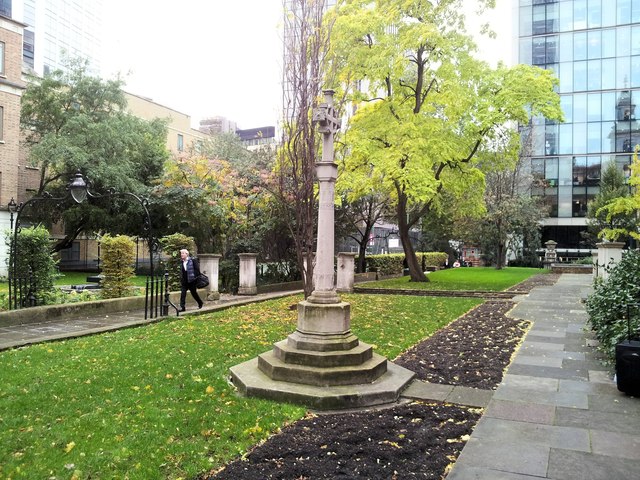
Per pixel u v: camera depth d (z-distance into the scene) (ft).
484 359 24.52
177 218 69.10
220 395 18.44
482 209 73.05
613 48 131.54
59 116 90.94
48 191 93.35
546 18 136.87
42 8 233.76
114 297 46.06
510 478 12.06
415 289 60.95
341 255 63.46
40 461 12.91
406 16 63.05
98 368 22.15
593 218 110.93
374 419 16.37
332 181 21.40
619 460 13.01
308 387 18.48
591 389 19.38
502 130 67.46
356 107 67.56
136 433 14.69
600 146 132.57
